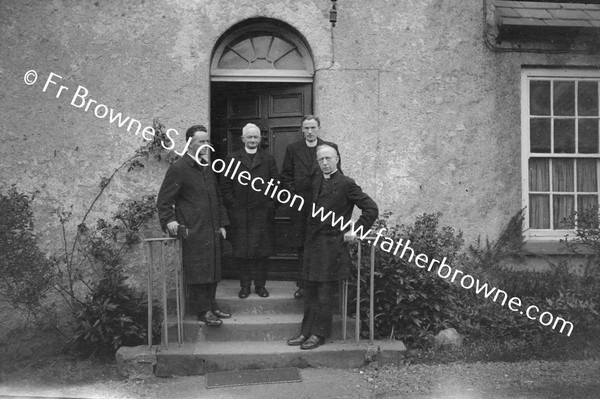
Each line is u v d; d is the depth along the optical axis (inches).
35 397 184.5
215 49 264.5
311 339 212.8
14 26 252.5
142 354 203.5
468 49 269.9
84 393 188.1
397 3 266.5
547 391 185.5
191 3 257.8
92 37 254.5
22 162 251.4
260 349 211.0
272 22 264.2
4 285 226.7
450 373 204.2
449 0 269.3
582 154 282.5
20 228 223.1
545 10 277.4
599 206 255.3
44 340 238.2
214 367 206.2
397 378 199.3
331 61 262.5
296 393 186.1
